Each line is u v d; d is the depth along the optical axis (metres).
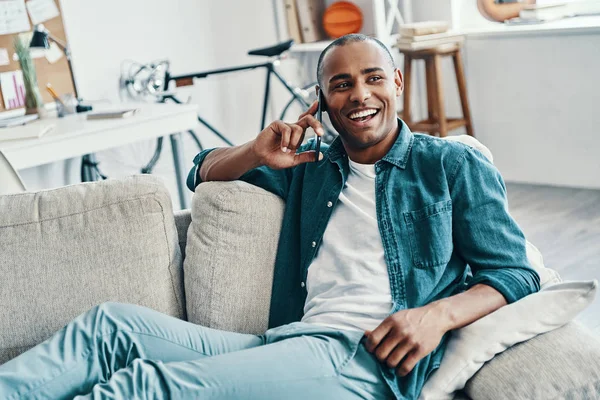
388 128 1.67
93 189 1.76
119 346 1.49
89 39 3.93
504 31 3.97
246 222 1.74
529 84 3.99
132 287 1.71
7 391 1.38
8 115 3.56
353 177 1.72
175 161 3.50
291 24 4.74
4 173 2.55
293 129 1.71
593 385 1.30
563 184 4.00
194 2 4.42
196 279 1.74
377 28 4.30
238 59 4.68
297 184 1.81
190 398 1.36
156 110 3.44
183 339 1.52
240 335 1.61
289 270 1.76
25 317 1.67
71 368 1.44
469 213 1.58
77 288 1.69
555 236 3.28
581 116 3.84
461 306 1.45
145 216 1.73
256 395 1.37
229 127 4.70
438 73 3.98
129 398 1.34
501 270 1.52
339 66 1.64
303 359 1.42
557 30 3.77
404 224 1.61
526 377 1.32
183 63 4.41
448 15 4.32
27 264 1.68
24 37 3.61
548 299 1.42
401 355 1.40
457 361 1.40
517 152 4.14
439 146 1.66
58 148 3.04
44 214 1.72
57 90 3.75
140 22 4.16
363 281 1.60
